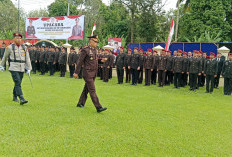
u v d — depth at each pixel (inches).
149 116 213.9
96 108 219.0
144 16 1157.1
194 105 277.7
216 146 150.6
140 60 474.9
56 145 138.7
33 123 176.6
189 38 1009.5
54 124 176.4
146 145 146.0
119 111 227.3
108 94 326.6
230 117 226.7
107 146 141.2
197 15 978.1
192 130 179.9
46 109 222.1
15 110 212.1
